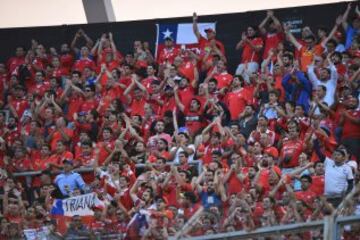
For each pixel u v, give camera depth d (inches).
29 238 1589.6
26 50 2354.8
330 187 1680.6
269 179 1679.4
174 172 1733.5
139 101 2126.0
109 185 1809.8
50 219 1605.6
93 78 2237.9
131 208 1764.3
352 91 1947.6
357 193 1330.0
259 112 1967.3
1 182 1955.0
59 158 1991.9
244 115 1967.3
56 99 2209.6
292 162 1806.1
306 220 1374.3
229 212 1422.2
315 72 1988.2
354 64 1975.9
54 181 1886.1
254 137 1883.6
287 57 2048.5
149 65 2170.3
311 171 1708.9
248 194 1574.8
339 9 2169.0
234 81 2034.9
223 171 1737.2
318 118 1850.4
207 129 1913.1
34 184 1953.7
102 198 1795.0
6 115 2225.6
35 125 2117.4
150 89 2135.8
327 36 2156.7
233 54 2226.9
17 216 1804.9
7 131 2169.0
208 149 1883.6
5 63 2348.7
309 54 2070.6
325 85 1959.9
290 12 2197.3
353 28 2087.8
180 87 2087.8
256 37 2162.9
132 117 2036.2
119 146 1913.1
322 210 1402.6
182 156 1855.3
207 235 1365.7
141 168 1895.9
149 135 2025.1
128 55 2236.7
